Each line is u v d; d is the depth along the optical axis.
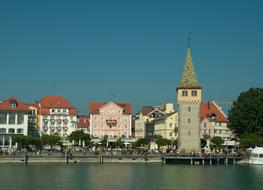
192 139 182.62
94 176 117.81
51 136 185.88
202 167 150.00
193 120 183.25
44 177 114.12
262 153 162.75
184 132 183.12
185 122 183.25
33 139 180.38
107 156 163.75
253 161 164.12
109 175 120.62
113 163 160.50
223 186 102.69
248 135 185.38
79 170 132.25
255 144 176.62
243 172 132.75
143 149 192.88
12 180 107.75
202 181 110.75
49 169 133.88
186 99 183.75
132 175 121.56
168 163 163.88
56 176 116.56
